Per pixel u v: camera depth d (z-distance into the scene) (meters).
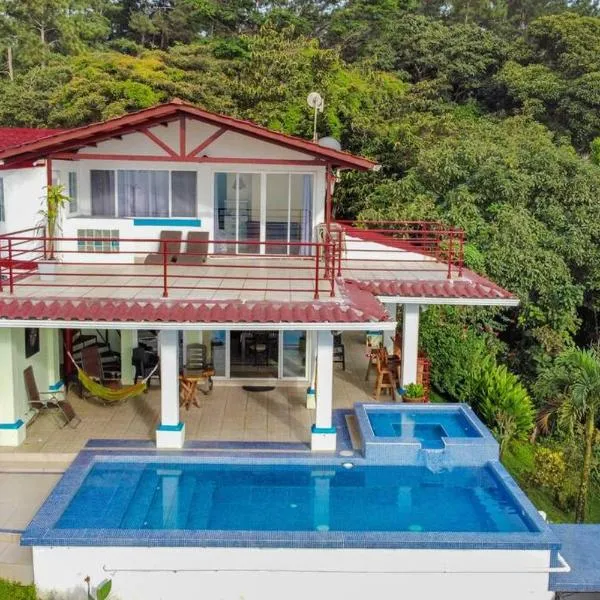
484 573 9.31
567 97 39.59
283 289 12.84
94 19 49.97
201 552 9.18
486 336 23.91
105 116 30.83
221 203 16.33
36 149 13.86
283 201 16.38
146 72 32.94
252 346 15.95
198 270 14.85
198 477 11.57
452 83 45.00
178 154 15.86
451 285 14.26
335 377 17.12
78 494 10.80
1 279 12.69
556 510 16.16
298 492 11.13
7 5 46.31
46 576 9.16
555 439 19.25
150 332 16.53
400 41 46.44
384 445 12.05
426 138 30.89
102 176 16.27
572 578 9.63
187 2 46.94
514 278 23.59
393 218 24.92
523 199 25.33
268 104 31.39
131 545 9.10
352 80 33.44
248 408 14.48
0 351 12.20
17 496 11.10
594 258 24.70
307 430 13.35
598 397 14.95
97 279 13.72
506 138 29.38
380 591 9.34
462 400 19.38
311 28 47.19
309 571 9.24
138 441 12.64
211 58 38.09
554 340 23.73
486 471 12.06
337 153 14.43
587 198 25.31
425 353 18.50
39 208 15.20
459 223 24.38
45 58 44.59
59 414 13.82
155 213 16.38
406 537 9.30
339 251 14.19
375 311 11.71
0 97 37.62
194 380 14.31
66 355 15.12
